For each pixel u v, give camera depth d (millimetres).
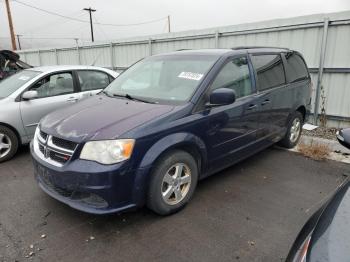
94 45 13156
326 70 6738
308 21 6762
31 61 18438
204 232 3000
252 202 3582
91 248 2762
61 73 5680
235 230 3033
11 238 2896
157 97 3660
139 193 2932
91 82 6113
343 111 6711
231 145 3881
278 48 5121
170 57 4270
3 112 4801
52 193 3090
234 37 8172
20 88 5137
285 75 4984
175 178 3240
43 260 2605
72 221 3180
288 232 3006
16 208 3434
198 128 3340
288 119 5180
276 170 4547
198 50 4309
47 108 5320
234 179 4215
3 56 9688
